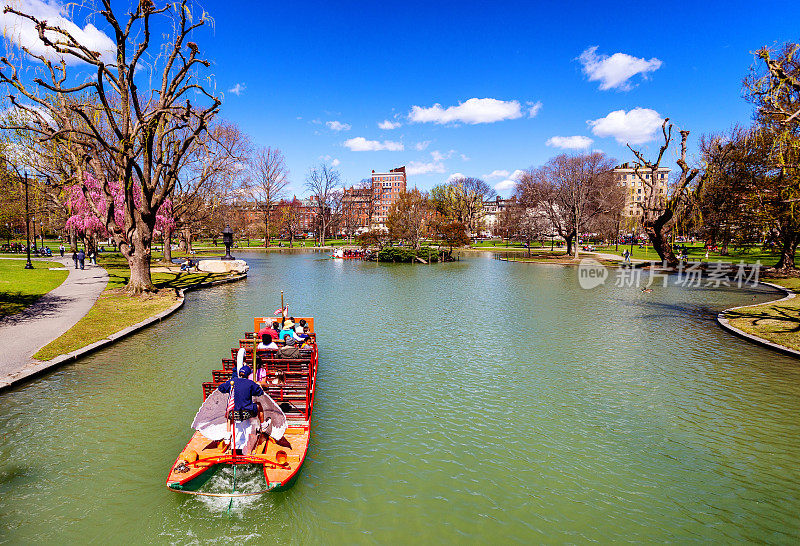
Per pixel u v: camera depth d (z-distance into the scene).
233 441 6.55
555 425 9.46
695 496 7.02
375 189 147.75
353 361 13.69
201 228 71.31
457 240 60.94
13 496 6.55
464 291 29.66
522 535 6.04
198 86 21.69
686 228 29.02
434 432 9.06
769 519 6.47
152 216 22.64
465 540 5.89
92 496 6.57
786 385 11.82
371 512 6.44
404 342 15.98
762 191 21.36
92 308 19.30
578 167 57.16
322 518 6.25
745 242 32.47
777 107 17.44
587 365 13.52
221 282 31.69
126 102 21.52
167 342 15.01
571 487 7.21
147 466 7.41
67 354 12.66
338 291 28.88
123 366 12.45
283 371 8.80
